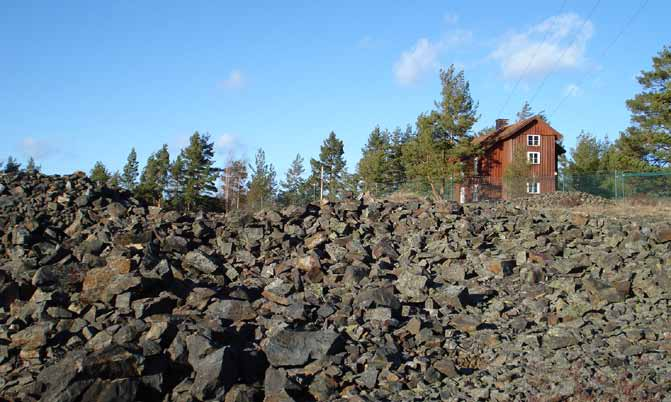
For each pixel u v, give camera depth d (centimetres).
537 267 1217
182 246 1257
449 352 862
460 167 4409
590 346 848
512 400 691
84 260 1060
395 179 5338
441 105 4525
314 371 762
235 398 683
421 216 1641
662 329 896
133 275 937
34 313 873
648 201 2741
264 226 1469
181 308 938
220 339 820
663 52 4419
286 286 1054
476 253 1363
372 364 784
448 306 1041
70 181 1673
